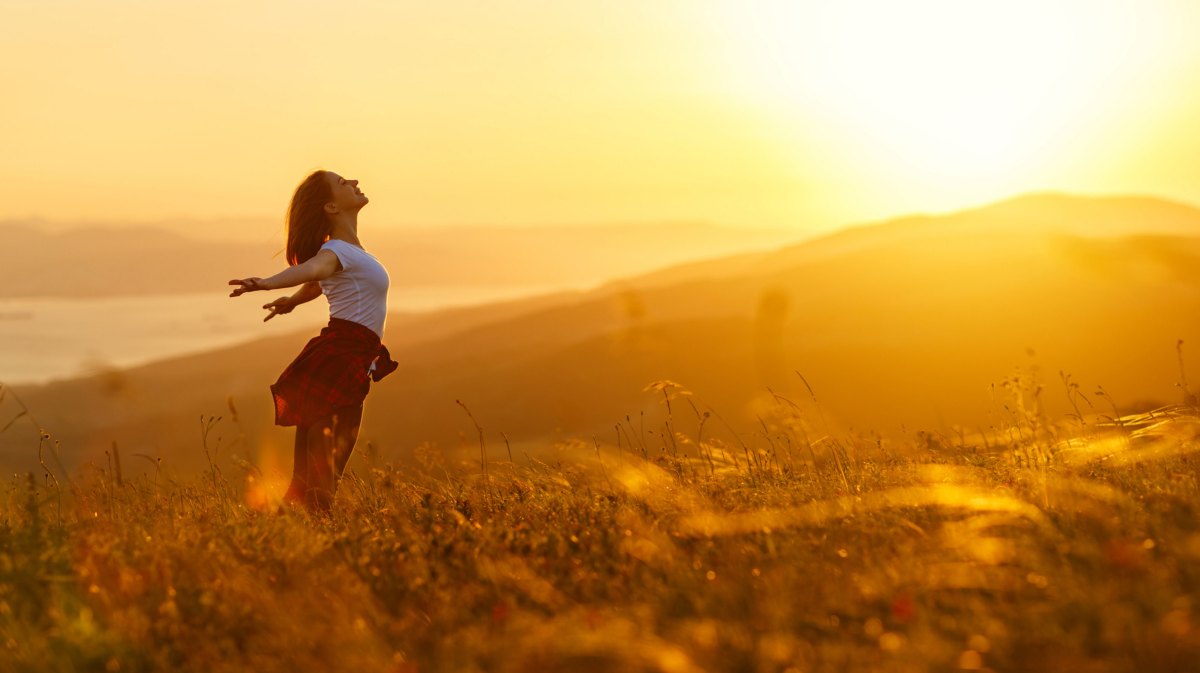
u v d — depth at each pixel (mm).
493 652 3545
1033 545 4188
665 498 5867
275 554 4883
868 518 4953
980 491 5117
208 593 4215
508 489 6816
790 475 6840
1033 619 3404
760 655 3320
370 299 7141
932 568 3916
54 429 97125
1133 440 6809
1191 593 3557
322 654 3713
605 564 4562
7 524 6137
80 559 4895
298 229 7262
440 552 4918
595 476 6891
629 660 3318
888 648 3227
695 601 3824
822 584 3955
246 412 92812
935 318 88188
